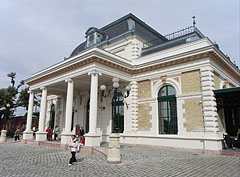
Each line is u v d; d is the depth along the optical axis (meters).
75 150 8.90
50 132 18.30
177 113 13.58
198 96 12.77
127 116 16.09
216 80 13.41
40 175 6.72
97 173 6.94
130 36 17.69
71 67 15.26
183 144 12.82
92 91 13.26
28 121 20.03
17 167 8.09
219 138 11.49
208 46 12.34
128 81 16.55
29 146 15.90
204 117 12.13
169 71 14.56
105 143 15.88
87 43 21.48
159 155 10.66
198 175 6.49
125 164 8.43
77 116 20.58
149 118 15.16
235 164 8.20
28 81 20.34
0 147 15.70
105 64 14.32
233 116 14.69
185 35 15.83
